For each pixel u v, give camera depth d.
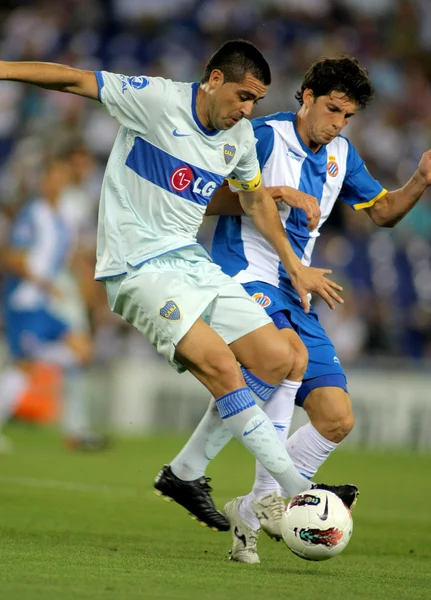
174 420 47.22
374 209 20.25
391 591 13.91
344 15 67.69
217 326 16.92
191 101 16.84
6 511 22.12
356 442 46.97
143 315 16.73
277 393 17.38
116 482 29.22
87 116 57.28
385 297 52.09
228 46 16.47
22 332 38.00
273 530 16.64
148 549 17.67
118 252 16.98
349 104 18.55
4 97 58.69
